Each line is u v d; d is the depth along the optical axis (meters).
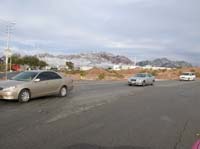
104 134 7.03
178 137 6.88
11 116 9.12
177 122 8.83
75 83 29.62
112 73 63.75
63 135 6.81
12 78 13.69
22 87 12.52
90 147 5.89
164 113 10.53
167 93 19.53
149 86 27.94
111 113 10.20
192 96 17.69
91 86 25.25
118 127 7.88
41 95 13.67
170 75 68.31
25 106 11.43
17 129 7.30
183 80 47.53
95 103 12.89
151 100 14.80
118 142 6.32
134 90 21.62
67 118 8.99
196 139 6.72
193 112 10.88
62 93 15.27
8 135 6.68
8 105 11.67
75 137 6.66
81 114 9.81
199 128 7.97
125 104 12.85
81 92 18.59
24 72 14.02
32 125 7.82
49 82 14.18
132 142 6.35
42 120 8.55
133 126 8.06
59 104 12.24
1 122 8.16
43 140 6.31
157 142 6.39
